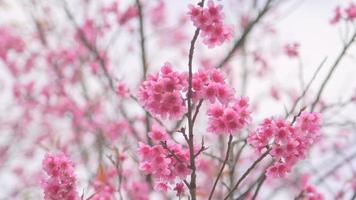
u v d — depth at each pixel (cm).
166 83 321
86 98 927
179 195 366
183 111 324
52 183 360
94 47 790
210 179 641
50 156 364
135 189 647
